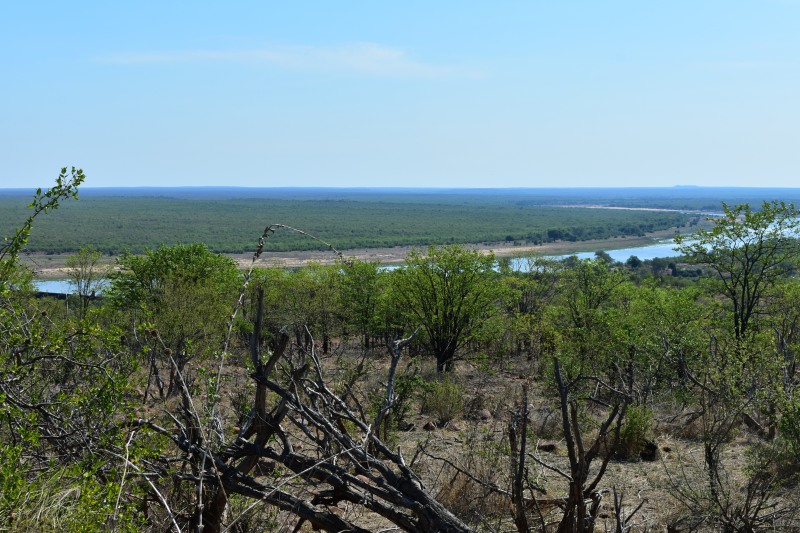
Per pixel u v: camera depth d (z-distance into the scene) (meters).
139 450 4.32
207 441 4.44
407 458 8.37
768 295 19.94
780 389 8.58
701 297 22.89
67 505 4.22
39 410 4.60
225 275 23.48
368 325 26.08
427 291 25.22
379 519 6.45
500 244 149.12
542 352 20.78
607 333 18.42
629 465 9.66
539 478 7.30
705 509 6.80
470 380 20.92
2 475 4.01
